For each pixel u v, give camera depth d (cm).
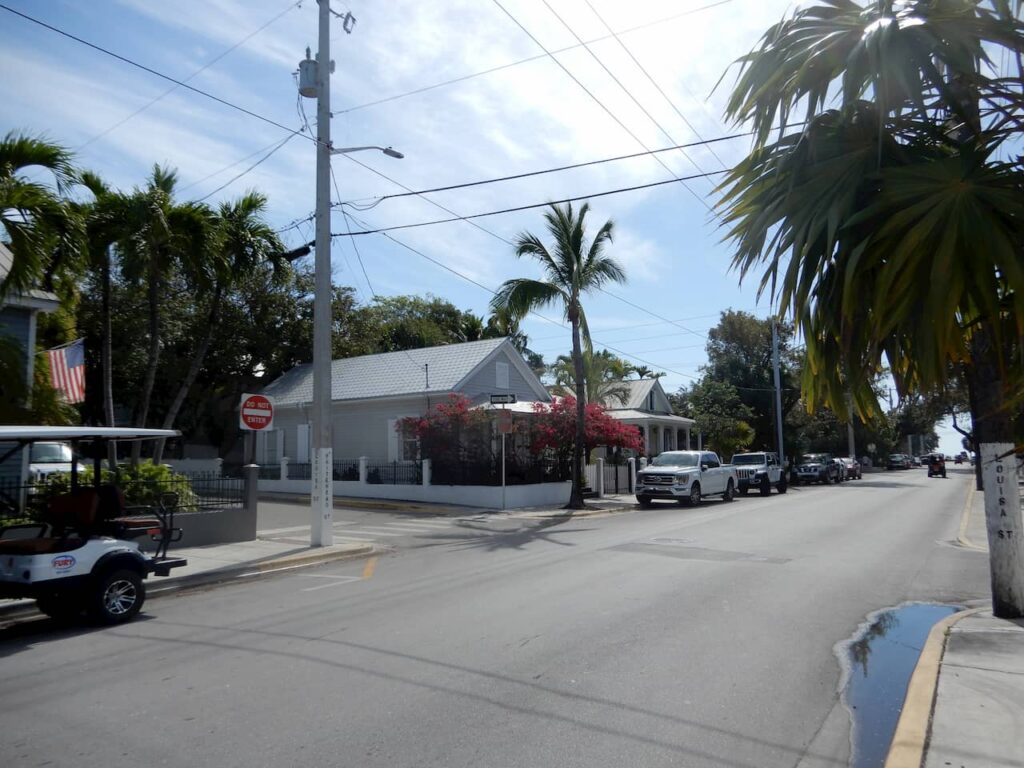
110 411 1777
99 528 965
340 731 539
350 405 3269
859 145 599
